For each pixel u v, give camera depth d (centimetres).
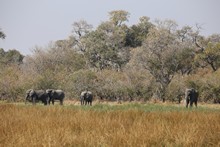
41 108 7200
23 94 13150
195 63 19312
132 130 4006
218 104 14012
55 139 3534
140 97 14688
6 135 3841
